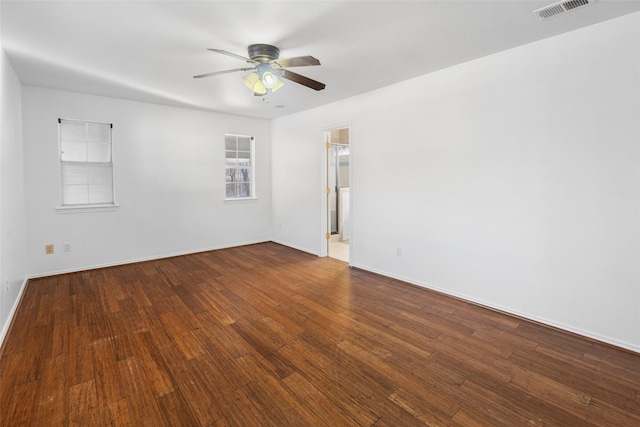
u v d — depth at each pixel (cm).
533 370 217
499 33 255
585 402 186
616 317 244
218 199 562
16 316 297
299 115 543
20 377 208
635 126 229
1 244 256
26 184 393
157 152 492
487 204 310
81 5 210
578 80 251
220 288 375
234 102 472
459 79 322
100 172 452
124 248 471
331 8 215
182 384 203
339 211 646
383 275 419
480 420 173
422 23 237
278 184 607
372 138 416
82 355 234
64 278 407
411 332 270
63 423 170
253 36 255
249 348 246
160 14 222
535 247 281
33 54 291
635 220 233
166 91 412
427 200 360
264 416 176
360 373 214
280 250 565
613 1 209
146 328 276
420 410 180
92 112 433
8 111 300
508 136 291
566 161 261
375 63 318
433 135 349
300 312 310
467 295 333
